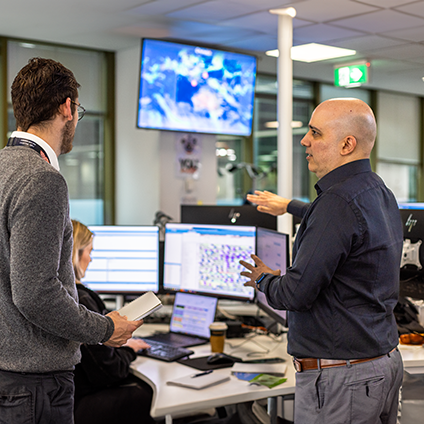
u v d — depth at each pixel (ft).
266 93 21.18
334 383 5.16
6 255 4.35
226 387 6.35
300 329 5.34
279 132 10.03
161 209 16.98
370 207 5.15
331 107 5.42
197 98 16.89
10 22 14.23
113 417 6.99
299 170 22.52
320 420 5.23
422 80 21.02
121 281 8.93
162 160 16.92
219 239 8.32
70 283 4.68
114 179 18.28
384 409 5.31
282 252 7.18
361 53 17.65
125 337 4.90
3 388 4.43
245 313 9.48
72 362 4.72
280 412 8.18
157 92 16.15
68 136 4.93
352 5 12.90
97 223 18.28
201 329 8.38
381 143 24.25
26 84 4.64
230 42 16.67
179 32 15.43
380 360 5.22
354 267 5.11
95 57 17.69
